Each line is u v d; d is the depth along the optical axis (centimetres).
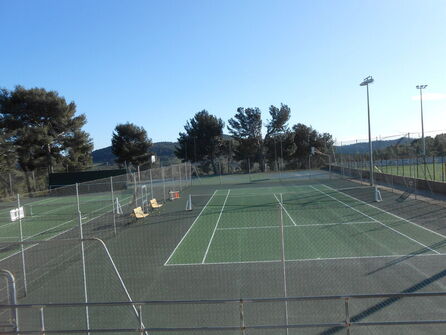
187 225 2061
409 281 1070
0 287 1159
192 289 1083
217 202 2958
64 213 2577
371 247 1441
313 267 1230
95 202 3066
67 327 873
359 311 889
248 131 7450
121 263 1376
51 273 1280
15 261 1452
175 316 902
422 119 4291
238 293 1034
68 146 5597
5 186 4131
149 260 1402
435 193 2783
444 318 838
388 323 564
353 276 1129
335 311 891
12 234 2058
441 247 1402
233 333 813
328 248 1452
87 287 1135
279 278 1138
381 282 1070
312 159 7181
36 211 2800
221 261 1349
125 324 876
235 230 1866
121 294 1068
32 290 1127
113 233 1911
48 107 5275
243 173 7000
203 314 906
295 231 1775
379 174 4034
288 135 7325
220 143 7588
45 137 5097
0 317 935
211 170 7575
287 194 3259
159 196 3350
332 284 1069
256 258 1364
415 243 1472
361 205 2445
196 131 7444
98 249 1595
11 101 5197
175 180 3891
